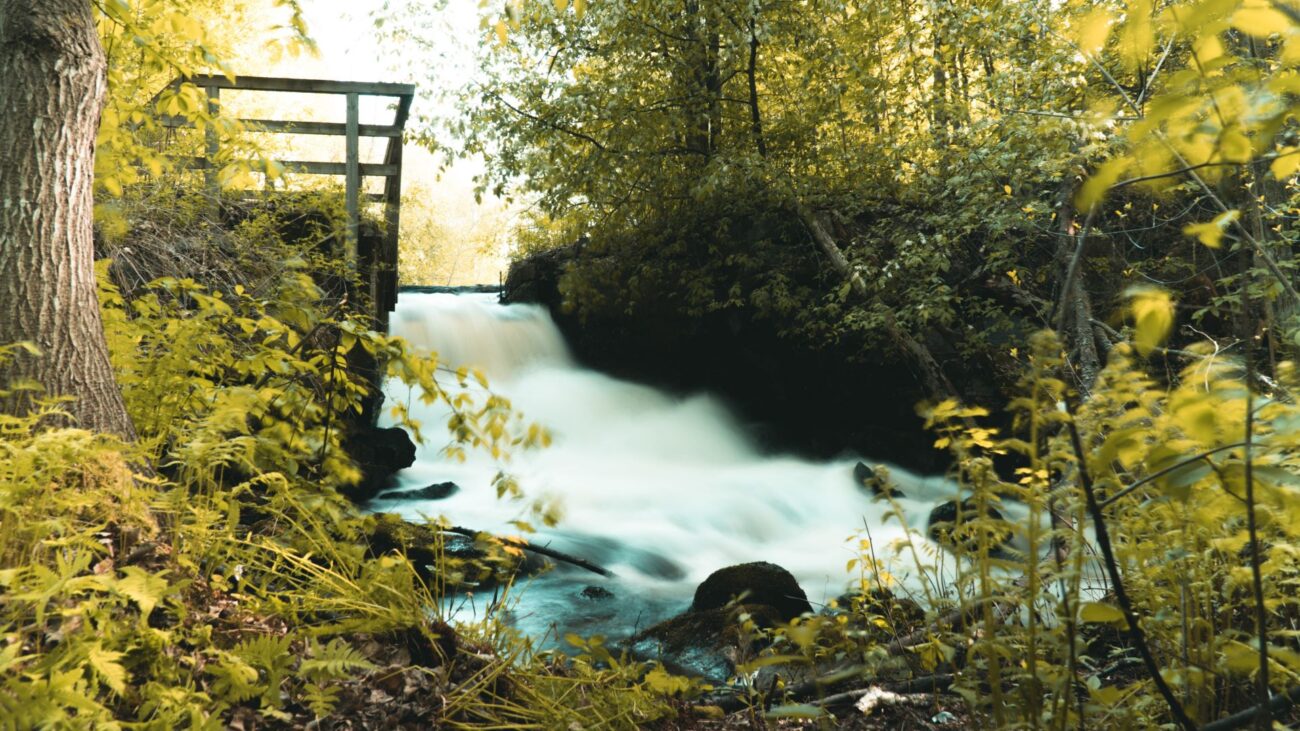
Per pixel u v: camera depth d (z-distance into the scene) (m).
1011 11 10.22
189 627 2.97
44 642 2.53
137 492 3.08
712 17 13.09
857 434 13.76
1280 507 1.56
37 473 2.66
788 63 14.25
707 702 3.96
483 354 16.25
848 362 13.72
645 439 14.62
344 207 9.78
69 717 2.23
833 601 4.43
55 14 3.80
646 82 14.11
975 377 12.07
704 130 14.12
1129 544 2.44
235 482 4.78
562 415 15.17
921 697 3.78
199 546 3.25
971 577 2.43
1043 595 2.22
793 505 11.59
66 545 2.62
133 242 7.43
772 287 13.51
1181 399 1.52
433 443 13.10
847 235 13.33
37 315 3.51
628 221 15.00
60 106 3.76
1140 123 1.41
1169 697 1.84
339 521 3.64
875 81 12.59
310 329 4.30
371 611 3.34
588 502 10.91
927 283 11.55
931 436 12.95
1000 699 2.21
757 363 14.66
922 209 12.40
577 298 14.91
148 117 6.27
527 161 13.99
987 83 11.19
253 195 9.14
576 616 6.75
